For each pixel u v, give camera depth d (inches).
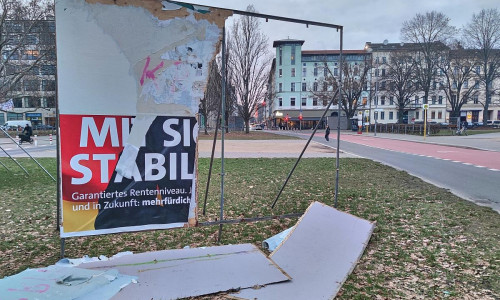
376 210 255.1
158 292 121.6
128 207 150.9
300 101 3053.6
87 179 143.9
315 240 173.6
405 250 176.6
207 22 159.6
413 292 133.0
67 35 137.5
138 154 151.2
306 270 146.7
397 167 507.2
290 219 234.2
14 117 2486.5
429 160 603.2
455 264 158.7
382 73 2962.6
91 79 141.8
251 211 254.2
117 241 190.9
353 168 486.9
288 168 489.1
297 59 3031.5
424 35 2276.1
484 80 2276.1
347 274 143.9
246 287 129.2
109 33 143.0
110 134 146.2
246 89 1584.6
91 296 115.7
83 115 141.6
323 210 199.5
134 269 140.6
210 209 259.1
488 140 1162.0
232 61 1496.1
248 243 181.2
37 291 116.9
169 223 158.6
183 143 158.6
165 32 152.2
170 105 155.2
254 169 480.1
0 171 462.3
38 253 171.9
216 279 133.7
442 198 293.9
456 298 128.3
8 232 206.5
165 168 156.0
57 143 187.2
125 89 147.3
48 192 324.8
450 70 2399.1
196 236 198.8
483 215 239.0
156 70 151.6
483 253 170.9
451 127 2044.8
